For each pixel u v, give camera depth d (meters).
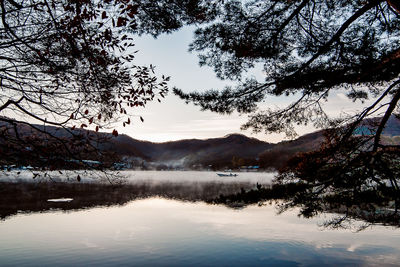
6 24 3.90
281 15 6.59
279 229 17.92
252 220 21.17
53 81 4.41
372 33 6.14
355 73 5.72
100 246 13.89
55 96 4.59
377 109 6.40
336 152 7.01
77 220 20.53
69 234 16.30
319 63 6.63
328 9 6.62
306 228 18.05
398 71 5.22
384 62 5.29
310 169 6.98
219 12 6.58
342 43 6.12
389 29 6.25
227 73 7.47
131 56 4.59
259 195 6.93
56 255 12.30
